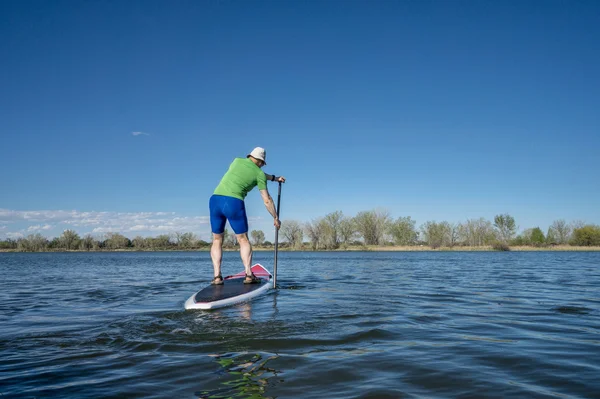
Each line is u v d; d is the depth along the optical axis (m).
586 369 2.79
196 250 101.25
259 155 6.72
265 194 6.78
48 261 31.94
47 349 3.33
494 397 2.28
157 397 2.29
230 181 6.52
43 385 2.49
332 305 5.47
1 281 11.02
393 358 3.03
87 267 20.25
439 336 3.75
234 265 21.28
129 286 8.97
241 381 2.54
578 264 20.30
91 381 2.56
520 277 11.27
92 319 4.70
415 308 5.34
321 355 3.10
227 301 5.41
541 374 2.68
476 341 3.57
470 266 18.27
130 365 2.87
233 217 6.55
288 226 80.81
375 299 6.17
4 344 3.50
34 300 6.68
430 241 76.88
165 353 3.17
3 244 102.50
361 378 2.59
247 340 3.52
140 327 4.04
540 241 78.25
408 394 2.32
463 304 5.85
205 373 2.69
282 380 2.55
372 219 78.62
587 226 76.75
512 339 3.67
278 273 13.01
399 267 17.41
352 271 14.20
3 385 2.50
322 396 2.29
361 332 3.84
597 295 7.02
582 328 4.18
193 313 4.81
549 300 6.35
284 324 4.16
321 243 78.69
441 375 2.66
